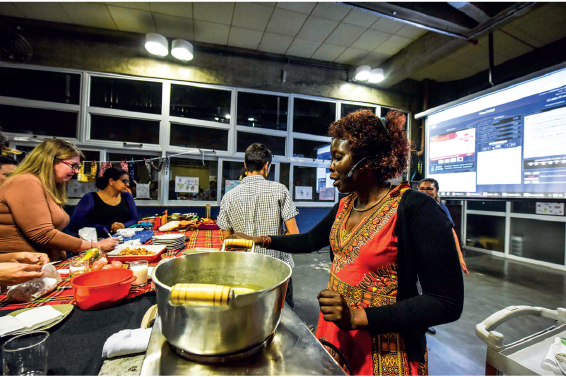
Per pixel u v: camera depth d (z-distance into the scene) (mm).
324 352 422
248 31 3596
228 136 4230
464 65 4324
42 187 1194
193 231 2213
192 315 361
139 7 3104
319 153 4711
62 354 544
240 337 374
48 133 3490
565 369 699
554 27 3289
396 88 4938
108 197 2305
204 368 374
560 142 2029
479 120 2641
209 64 4008
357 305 641
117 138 3758
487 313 2203
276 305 408
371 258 630
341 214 793
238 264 592
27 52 3264
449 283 514
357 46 3920
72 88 3549
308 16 3238
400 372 602
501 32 3402
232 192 1474
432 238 544
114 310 750
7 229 1088
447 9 2611
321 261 3803
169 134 3932
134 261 1091
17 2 3018
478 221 4578
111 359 529
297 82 4406
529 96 2229
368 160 647
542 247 3688
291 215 1458
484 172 2590
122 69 3660
